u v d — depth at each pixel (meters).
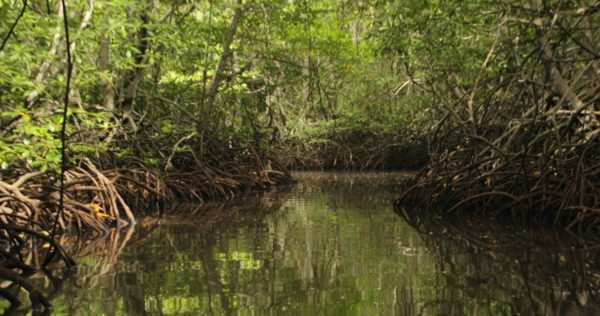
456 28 10.16
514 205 8.93
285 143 23.84
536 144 9.24
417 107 20.28
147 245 7.00
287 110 25.03
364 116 23.28
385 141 22.70
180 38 11.70
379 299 4.58
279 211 10.37
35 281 5.24
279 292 4.80
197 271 5.57
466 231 7.92
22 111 6.71
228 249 6.68
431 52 11.27
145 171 11.12
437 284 5.02
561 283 5.03
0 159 6.93
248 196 13.41
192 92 14.87
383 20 11.06
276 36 16.47
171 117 13.70
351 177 19.66
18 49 7.42
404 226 8.40
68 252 6.59
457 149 10.51
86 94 12.00
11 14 7.83
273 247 6.80
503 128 10.60
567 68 10.27
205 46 13.38
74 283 5.15
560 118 9.19
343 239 7.32
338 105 24.58
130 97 11.88
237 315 4.17
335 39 17.25
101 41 10.24
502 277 5.27
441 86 16.41
